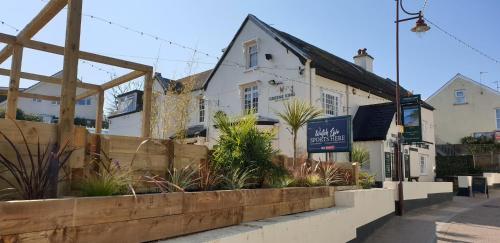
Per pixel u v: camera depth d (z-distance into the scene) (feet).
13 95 19.53
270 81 57.88
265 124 53.98
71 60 13.29
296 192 21.62
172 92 53.62
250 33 63.31
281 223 17.08
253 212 17.49
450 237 30.63
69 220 10.03
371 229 31.53
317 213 21.67
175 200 13.19
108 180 12.80
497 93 102.73
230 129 21.15
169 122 50.47
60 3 15.33
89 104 121.08
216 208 15.11
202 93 70.08
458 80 109.09
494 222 37.91
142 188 15.43
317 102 55.47
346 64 81.71
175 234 13.09
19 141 12.17
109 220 10.98
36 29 17.97
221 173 19.49
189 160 18.30
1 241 8.68
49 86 109.81
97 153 14.23
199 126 67.92
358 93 67.77
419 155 79.66
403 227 34.53
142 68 22.33
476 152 95.25
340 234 24.21
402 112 61.57
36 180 11.48
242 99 62.64
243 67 63.26
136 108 84.28
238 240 14.01
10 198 11.49
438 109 110.93
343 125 34.09
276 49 58.80
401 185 41.81
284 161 24.77
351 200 26.96
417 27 42.19
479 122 104.22
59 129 12.89
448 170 91.30
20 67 19.84
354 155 46.29
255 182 20.40
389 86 91.35
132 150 15.49
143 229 11.97
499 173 89.20
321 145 35.29
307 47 70.23
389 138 61.67
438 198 54.65
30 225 9.23
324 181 28.37
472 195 66.64
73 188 13.15
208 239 12.78
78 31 13.58
